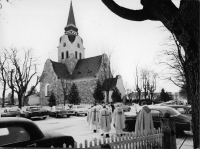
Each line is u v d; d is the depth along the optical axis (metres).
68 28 61.50
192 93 3.46
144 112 7.25
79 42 61.00
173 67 20.73
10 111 20.66
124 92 52.28
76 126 14.30
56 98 51.72
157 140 5.09
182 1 3.50
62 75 54.78
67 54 59.34
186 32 3.41
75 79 54.53
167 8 3.62
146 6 3.85
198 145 3.33
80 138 9.61
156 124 9.72
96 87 46.00
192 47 3.42
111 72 43.28
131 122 10.84
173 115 9.54
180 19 3.44
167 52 19.88
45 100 54.66
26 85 31.23
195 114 3.39
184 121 9.17
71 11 63.00
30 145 3.49
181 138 8.95
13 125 3.42
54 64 55.50
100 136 10.16
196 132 3.37
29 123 3.69
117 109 9.93
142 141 4.59
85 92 51.81
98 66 52.38
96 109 11.93
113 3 4.01
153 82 54.69
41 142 3.69
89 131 11.88
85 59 57.69
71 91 48.50
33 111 20.19
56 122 17.47
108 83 42.81
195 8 3.24
